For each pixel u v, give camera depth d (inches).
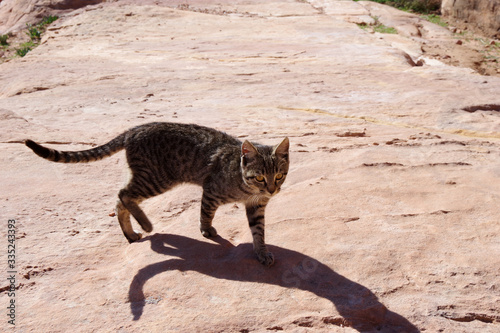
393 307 46.0
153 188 55.8
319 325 44.7
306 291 47.6
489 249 52.3
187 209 60.6
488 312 45.5
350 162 70.9
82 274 50.4
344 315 45.3
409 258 50.9
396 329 44.5
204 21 222.5
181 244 53.7
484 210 58.7
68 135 81.7
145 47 176.7
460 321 45.1
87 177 69.2
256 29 207.8
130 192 55.4
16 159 73.0
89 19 226.1
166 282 48.6
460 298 46.7
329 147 76.9
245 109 100.2
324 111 100.3
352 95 111.8
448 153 75.5
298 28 209.3
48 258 52.4
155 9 237.9
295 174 67.9
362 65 143.9
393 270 49.5
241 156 50.8
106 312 45.9
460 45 217.0
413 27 238.2
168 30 207.8
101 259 53.0
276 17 239.5
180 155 54.7
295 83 122.3
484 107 102.5
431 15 272.1
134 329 44.2
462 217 57.5
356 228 55.4
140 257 52.0
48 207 61.1
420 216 57.7
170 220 59.0
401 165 69.6
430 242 53.1
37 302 46.9
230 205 61.1
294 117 94.1
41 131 84.0
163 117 92.5
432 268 49.8
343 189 63.1
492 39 229.1
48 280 49.7
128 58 158.7
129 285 48.7
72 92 113.7
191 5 264.1
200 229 55.6
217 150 53.9
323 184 64.3
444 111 98.9
